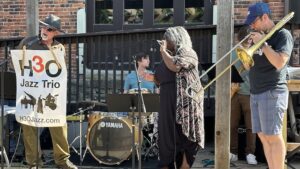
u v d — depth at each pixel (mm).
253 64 4359
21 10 9555
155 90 7117
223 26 5297
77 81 7840
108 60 8125
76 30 9469
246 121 6590
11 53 5301
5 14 9602
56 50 5266
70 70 7867
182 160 4973
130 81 7422
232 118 6719
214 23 9250
